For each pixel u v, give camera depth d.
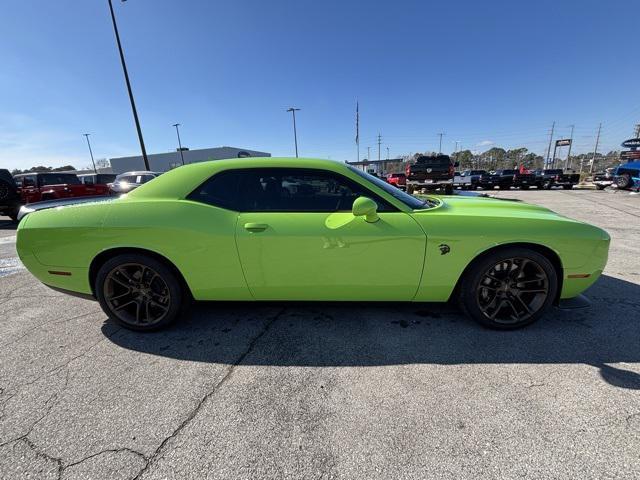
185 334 2.71
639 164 16.86
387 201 2.55
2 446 1.65
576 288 2.61
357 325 2.78
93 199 3.19
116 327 2.87
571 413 1.78
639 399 1.87
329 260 2.47
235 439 1.66
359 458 1.54
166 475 1.47
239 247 2.47
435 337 2.57
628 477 1.42
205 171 2.65
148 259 2.58
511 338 2.54
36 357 2.43
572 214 9.25
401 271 2.50
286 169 2.62
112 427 1.76
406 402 1.89
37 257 2.64
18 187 10.61
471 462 1.51
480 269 2.54
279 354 2.40
